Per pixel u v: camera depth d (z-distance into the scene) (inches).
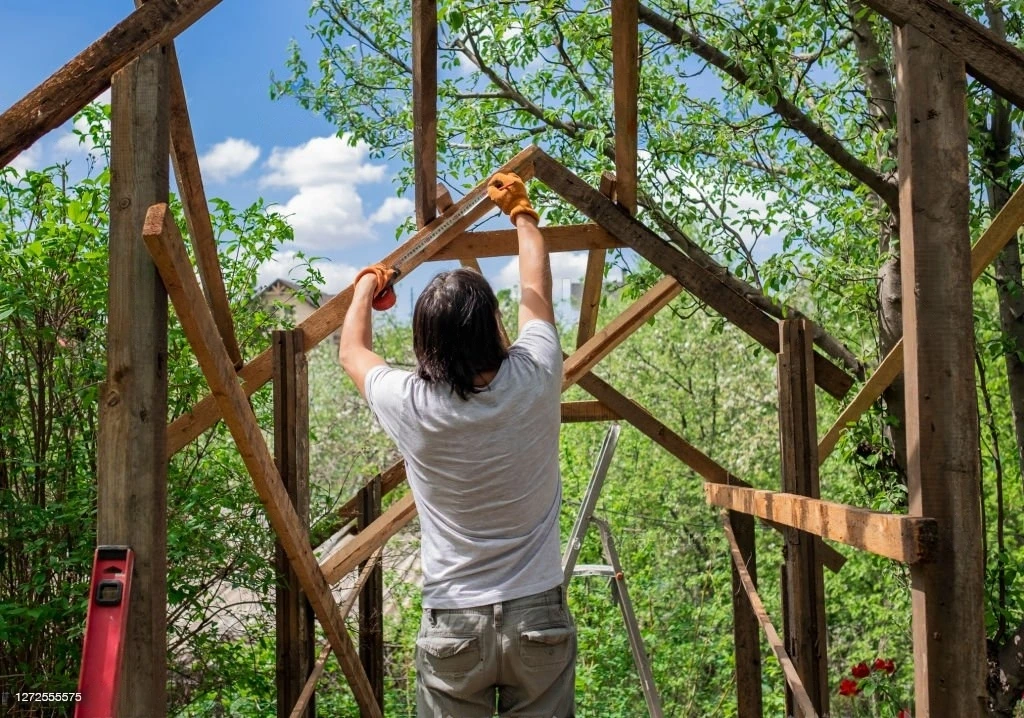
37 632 151.3
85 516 154.9
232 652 188.5
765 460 485.7
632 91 147.6
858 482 296.2
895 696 257.3
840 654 460.1
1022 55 81.0
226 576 168.2
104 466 73.9
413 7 136.5
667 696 374.6
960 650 75.5
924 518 73.9
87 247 153.3
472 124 308.0
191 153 133.2
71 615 149.7
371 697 127.6
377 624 188.1
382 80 339.0
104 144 165.8
